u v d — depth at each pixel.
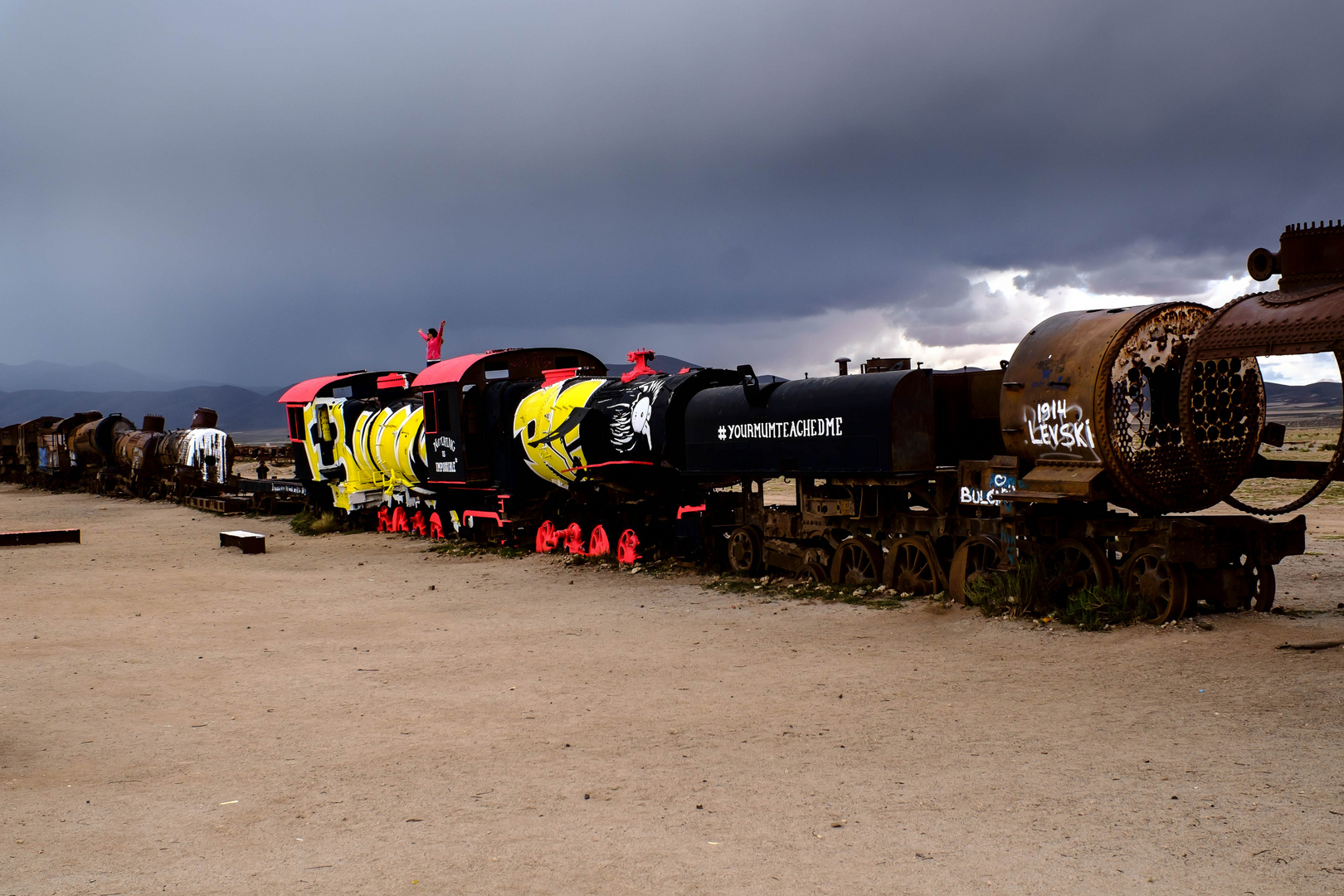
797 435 14.11
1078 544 11.14
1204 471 9.71
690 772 6.72
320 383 31.52
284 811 6.16
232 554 23.33
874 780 6.34
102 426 48.81
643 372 18.89
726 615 13.15
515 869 5.12
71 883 5.04
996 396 12.91
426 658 11.23
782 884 4.80
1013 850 5.07
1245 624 9.93
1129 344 10.38
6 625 13.77
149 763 7.29
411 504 26.20
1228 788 5.72
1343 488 31.55
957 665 9.47
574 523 19.95
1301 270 9.10
